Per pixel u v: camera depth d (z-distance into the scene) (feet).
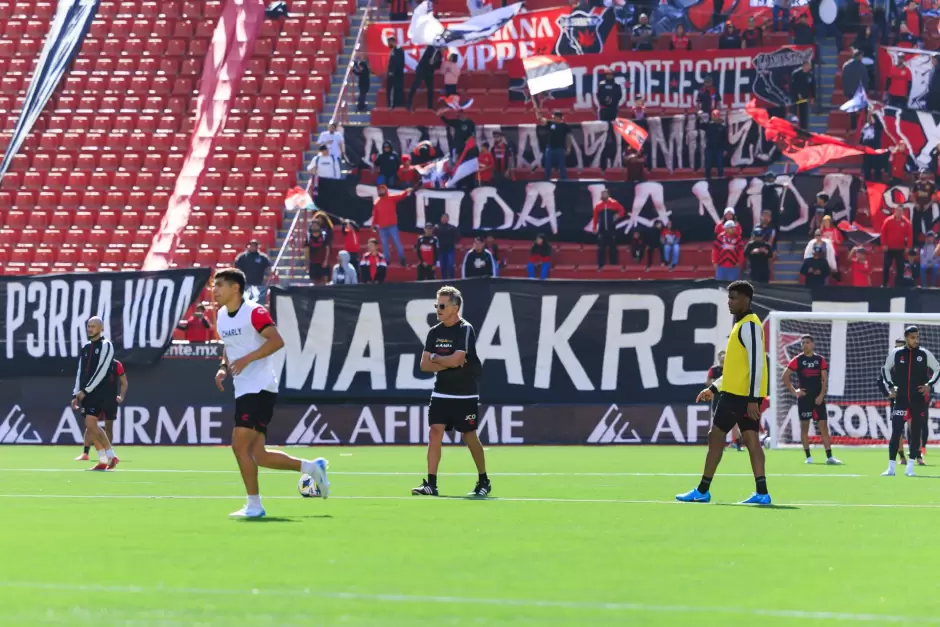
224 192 246.27
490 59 253.44
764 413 177.06
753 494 92.02
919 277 208.44
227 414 180.55
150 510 81.56
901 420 123.54
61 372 184.96
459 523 73.51
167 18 280.31
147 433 181.57
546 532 69.15
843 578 52.80
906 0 248.93
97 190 252.42
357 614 43.52
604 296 178.09
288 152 253.24
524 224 225.56
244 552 59.72
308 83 264.93
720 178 222.69
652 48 250.16
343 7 278.87
